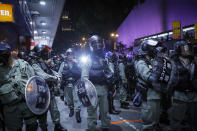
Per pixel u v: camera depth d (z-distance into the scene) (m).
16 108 2.46
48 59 3.82
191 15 11.38
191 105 2.84
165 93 2.68
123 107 5.63
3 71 2.39
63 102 6.76
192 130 2.81
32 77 2.65
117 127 3.94
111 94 4.38
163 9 14.36
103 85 3.33
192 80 2.76
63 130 3.63
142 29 18.11
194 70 2.77
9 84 2.39
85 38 29.50
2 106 2.42
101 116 3.40
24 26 13.38
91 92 3.13
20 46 16.25
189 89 2.81
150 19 16.44
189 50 2.90
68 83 4.95
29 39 18.14
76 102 4.39
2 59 2.38
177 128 2.89
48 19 20.83
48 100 2.85
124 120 4.43
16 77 2.49
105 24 28.34
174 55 2.97
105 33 27.52
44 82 2.89
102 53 3.45
